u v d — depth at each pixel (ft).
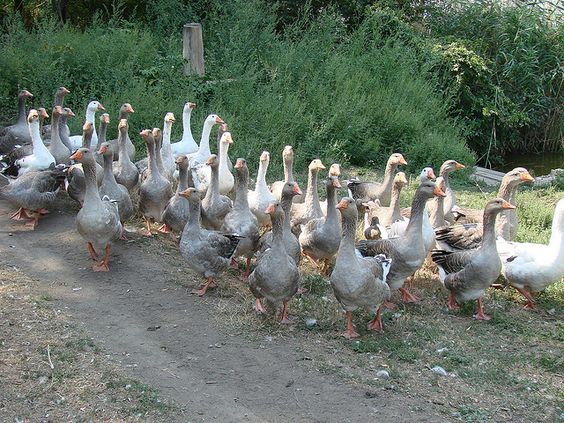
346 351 27.12
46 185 36.17
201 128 49.55
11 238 35.17
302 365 25.90
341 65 61.26
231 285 32.09
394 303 31.48
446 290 33.04
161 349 26.48
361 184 41.04
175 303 30.04
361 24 71.36
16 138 45.16
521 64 71.41
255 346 27.09
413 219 29.91
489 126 68.80
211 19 65.82
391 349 27.30
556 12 78.89
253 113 51.98
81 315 28.37
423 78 64.85
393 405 23.71
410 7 76.54
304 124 53.06
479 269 29.58
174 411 22.75
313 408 23.39
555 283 34.37
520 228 41.24
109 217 31.58
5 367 23.99
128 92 50.72
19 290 29.63
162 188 36.19
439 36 73.46
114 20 64.49
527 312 31.65
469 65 67.67
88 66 56.24
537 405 24.38
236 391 24.16
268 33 62.85
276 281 27.55
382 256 29.12
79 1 73.10
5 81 53.72
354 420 22.82
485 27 75.36
